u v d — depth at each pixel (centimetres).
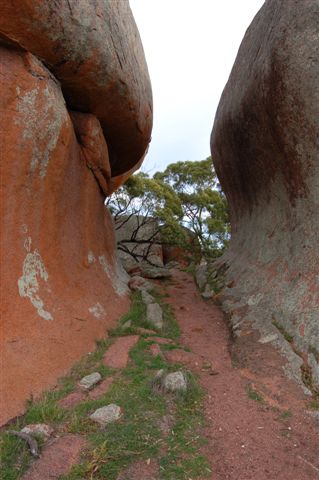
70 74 633
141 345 648
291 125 688
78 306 658
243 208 1105
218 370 605
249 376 579
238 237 1157
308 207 697
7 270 501
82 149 760
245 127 881
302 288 658
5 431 390
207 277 1222
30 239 560
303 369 549
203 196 2389
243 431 432
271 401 502
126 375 538
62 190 659
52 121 571
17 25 486
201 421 448
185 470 355
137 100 861
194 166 2475
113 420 421
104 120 843
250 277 902
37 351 501
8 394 427
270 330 677
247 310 802
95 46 619
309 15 634
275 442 411
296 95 655
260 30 838
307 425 446
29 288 545
